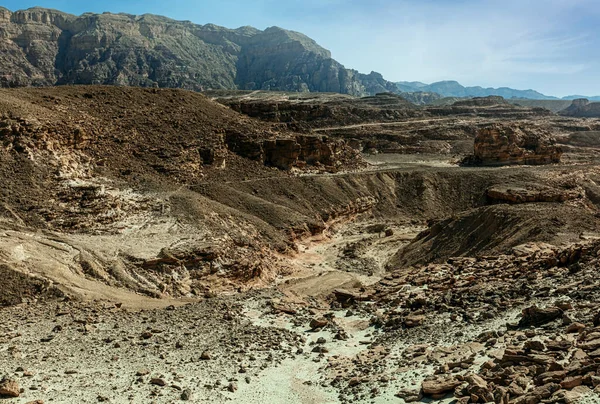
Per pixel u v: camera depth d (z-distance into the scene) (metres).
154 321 30.06
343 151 112.69
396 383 19.33
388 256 68.12
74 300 34.62
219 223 57.28
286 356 24.89
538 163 120.00
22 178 50.09
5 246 38.66
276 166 94.25
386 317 29.67
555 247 42.09
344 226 85.56
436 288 33.50
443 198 98.88
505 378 16.58
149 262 44.06
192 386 20.83
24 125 55.19
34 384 20.03
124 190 57.84
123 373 21.92
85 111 75.50
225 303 35.12
